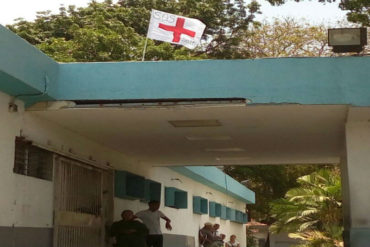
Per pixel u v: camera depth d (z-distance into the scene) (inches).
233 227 1055.0
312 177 878.4
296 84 335.9
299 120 378.9
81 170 446.3
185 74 343.3
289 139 451.8
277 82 337.1
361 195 349.1
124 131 424.2
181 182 724.0
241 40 1068.5
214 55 1052.5
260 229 1508.4
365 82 332.2
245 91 338.0
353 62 335.0
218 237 733.3
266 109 349.1
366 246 338.0
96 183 477.4
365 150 354.6
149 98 343.3
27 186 357.4
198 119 381.1
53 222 391.5
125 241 450.6
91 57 806.5
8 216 332.8
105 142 471.2
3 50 293.3
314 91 334.0
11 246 332.2
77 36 816.3
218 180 840.9
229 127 405.4
